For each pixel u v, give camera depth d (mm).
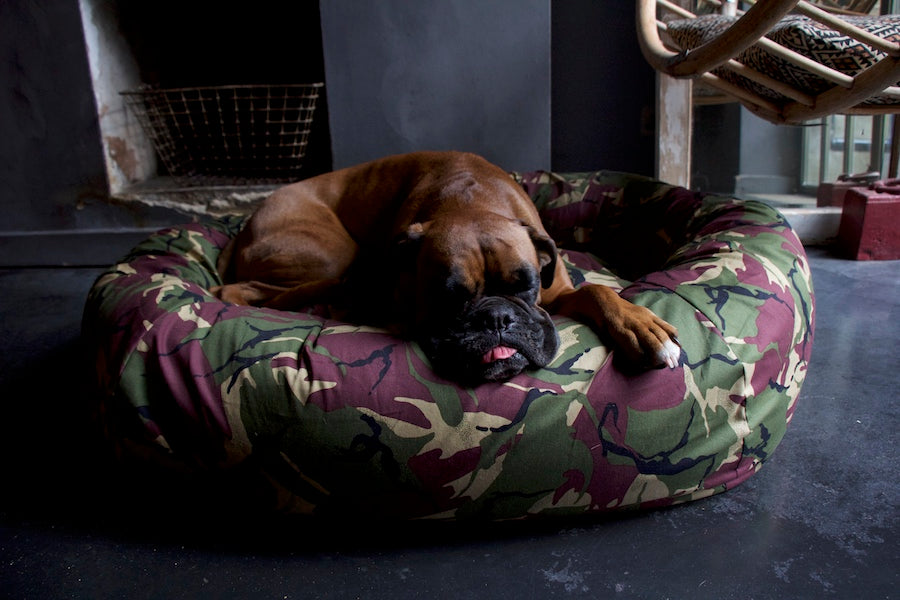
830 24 1641
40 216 4000
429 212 1966
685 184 3787
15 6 3715
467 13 3545
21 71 3795
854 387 2014
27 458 1797
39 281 3660
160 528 1503
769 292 1652
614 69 4023
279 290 2281
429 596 1267
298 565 1370
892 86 1890
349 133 3719
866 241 3334
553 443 1361
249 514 1524
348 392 1364
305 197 2494
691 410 1439
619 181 2873
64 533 1485
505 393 1367
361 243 2424
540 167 3711
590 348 1471
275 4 4539
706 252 1854
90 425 1832
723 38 1788
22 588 1321
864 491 1524
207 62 4672
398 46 3598
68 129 3857
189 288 1747
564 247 2922
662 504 1482
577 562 1344
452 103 3648
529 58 3584
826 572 1279
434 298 1562
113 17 4039
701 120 5109
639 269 2613
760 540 1381
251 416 1390
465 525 1475
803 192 5277
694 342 1480
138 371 1503
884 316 2568
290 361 1420
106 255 3949
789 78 1932
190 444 1445
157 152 4621
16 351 2574
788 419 1630
